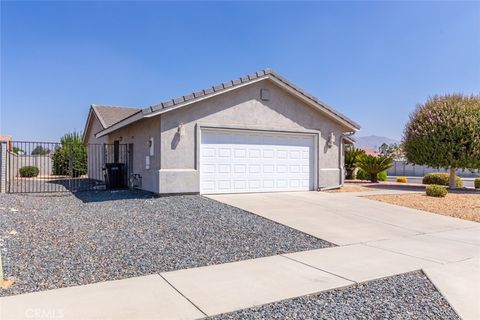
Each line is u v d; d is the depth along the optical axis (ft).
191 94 42.96
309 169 53.06
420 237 27.58
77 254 20.75
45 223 28.73
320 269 19.11
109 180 56.75
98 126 81.10
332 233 28.02
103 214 32.91
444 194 50.31
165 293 15.39
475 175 124.16
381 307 14.56
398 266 19.93
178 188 43.39
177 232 26.58
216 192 45.85
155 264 19.45
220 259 20.70
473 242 26.11
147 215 32.40
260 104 48.52
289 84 49.39
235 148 47.09
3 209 33.68
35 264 18.85
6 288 15.65
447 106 65.16
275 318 13.34
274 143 49.98
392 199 46.68
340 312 13.99
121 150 63.05
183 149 43.70
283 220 31.86
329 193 50.98
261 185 48.88
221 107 45.88
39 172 102.78
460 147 63.00
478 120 62.08
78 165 98.68
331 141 54.49
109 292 15.40
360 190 57.21
